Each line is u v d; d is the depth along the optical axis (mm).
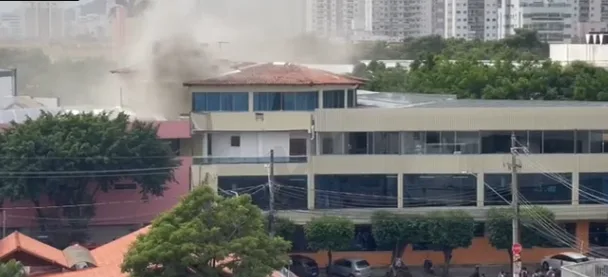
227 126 70938
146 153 68812
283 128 70812
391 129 69062
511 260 66812
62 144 67438
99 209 69500
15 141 67125
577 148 69750
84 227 68750
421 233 66188
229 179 68562
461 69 102625
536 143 69562
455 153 69188
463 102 78812
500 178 69125
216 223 40031
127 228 69875
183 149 72438
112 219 69688
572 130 69562
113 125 69125
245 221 40625
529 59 116375
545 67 102250
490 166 68938
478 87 99250
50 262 46281
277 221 65438
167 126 71625
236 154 71375
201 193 40625
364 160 68938
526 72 100188
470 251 68750
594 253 68375
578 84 97875
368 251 68500
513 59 126188
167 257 38719
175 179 70250
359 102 80812
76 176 67375
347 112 69000
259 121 70938
